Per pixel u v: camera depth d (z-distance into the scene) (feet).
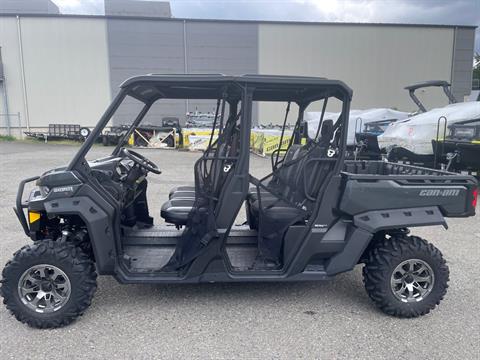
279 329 9.89
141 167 12.43
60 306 9.76
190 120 54.39
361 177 10.43
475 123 24.63
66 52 76.13
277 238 10.88
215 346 9.12
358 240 10.45
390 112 40.22
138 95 11.30
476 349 9.11
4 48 75.10
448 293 11.98
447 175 11.08
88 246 10.91
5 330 9.73
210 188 10.32
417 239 10.72
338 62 80.59
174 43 78.02
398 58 81.46
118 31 76.43
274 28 78.84
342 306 11.13
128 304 11.06
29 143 66.85
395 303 10.39
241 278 10.44
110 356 8.71
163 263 11.10
